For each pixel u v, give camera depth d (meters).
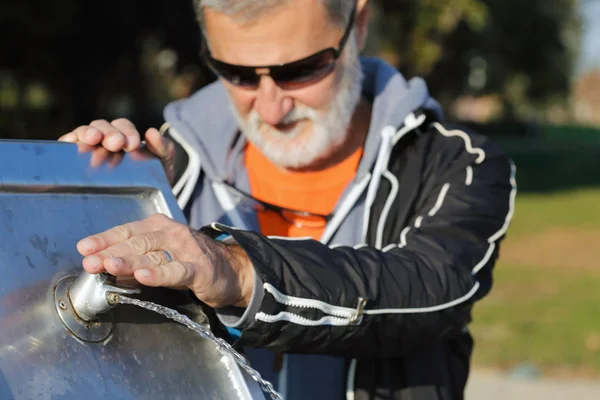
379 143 1.84
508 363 5.75
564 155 31.00
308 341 1.42
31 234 1.21
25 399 1.07
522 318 6.95
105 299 1.17
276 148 1.83
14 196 1.23
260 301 1.34
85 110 17.75
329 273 1.42
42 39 15.69
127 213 1.38
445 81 28.73
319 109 1.78
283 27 1.69
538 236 11.95
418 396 1.71
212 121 1.97
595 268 9.50
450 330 1.60
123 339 1.24
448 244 1.63
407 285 1.50
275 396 1.35
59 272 1.20
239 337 1.36
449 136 1.87
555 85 34.59
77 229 1.28
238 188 1.95
